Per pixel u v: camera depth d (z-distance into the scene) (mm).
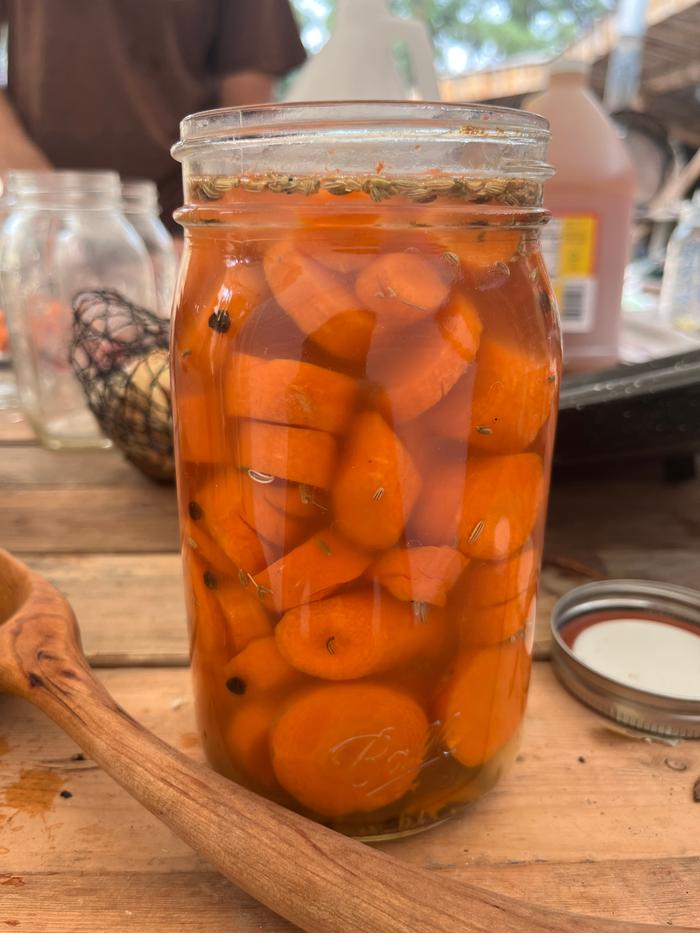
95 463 944
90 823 395
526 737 464
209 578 381
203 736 422
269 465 341
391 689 362
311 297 326
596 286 1016
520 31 6895
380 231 327
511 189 346
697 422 646
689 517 770
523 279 362
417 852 382
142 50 1698
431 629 360
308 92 1030
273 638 363
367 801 376
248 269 344
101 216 1059
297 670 361
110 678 518
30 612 457
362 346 325
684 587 581
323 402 328
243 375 339
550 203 984
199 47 1793
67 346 904
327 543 343
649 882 363
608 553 691
